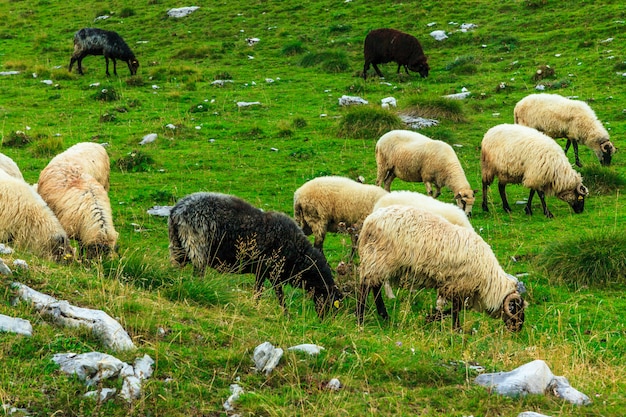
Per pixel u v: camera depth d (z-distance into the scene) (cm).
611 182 1778
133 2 4288
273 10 3916
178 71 3056
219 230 986
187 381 611
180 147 2103
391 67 3169
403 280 961
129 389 570
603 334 995
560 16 3347
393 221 945
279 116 2453
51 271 784
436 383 656
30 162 1869
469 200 1554
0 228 925
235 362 652
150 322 701
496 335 955
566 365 768
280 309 939
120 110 2486
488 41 3253
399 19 3597
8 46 3597
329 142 2142
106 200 1080
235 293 930
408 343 786
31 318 656
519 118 2048
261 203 1617
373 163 1959
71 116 2428
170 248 1027
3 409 530
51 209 1057
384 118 2231
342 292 1045
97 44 3019
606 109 2375
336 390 623
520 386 636
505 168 1605
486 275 941
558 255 1240
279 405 591
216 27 3738
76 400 557
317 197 1295
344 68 3098
